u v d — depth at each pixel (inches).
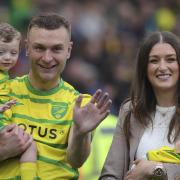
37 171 366.9
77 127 355.6
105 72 797.2
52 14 374.9
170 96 390.0
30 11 832.3
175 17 941.2
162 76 387.2
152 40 390.0
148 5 924.0
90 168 519.5
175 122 384.8
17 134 366.0
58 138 370.3
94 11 872.9
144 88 393.1
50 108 375.2
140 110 390.3
